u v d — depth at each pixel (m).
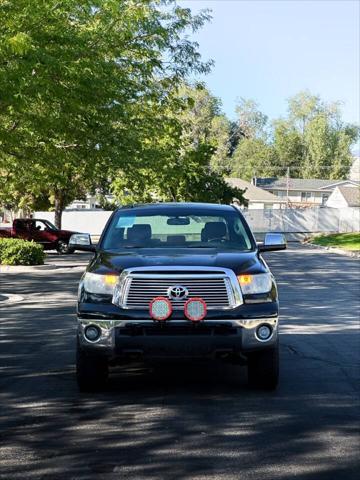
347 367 8.79
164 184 34.66
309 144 99.38
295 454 5.73
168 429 6.32
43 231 33.66
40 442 5.99
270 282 7.33
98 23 17.64
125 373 8.44
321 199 91.12
